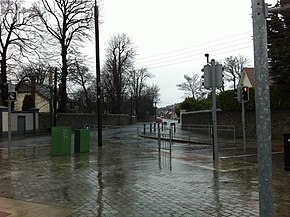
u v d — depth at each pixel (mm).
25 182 10344
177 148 20562
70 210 7301
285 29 21766
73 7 46125
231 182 9836
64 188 9422
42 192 9000
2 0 39281
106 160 15070
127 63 71375
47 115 46781
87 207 7504
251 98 27750
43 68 43219
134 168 12656
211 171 11805
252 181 9953
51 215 6984
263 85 3824
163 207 7363
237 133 29062
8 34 40188
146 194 8555
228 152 18203
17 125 40969
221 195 8289
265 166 3805
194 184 9633
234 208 7148
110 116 59688
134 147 21484
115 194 8625
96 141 26828
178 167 12766
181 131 37062
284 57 21406
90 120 52656
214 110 14273
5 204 7891
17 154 18125
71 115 49188
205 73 14234
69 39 46812
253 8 3902
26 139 32188
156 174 11328
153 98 104500
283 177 10406
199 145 22891
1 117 37281
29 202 8039
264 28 3865
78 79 51750
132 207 7422
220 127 29422
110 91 71000
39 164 14070
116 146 22266
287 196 8055
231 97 29188
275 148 19828
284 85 22734
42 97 64500
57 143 17188
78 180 10508
